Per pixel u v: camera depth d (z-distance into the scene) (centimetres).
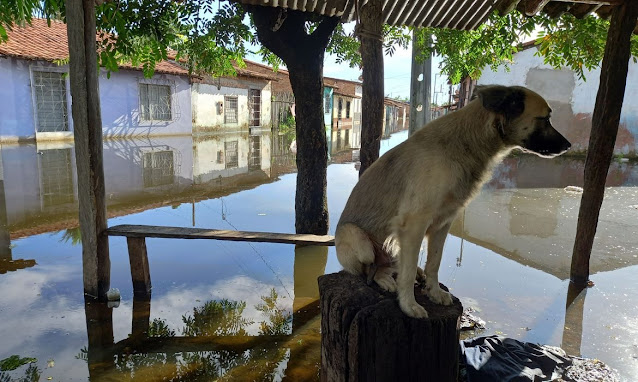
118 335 372
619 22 432
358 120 4769
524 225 712
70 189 905
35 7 559
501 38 761
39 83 1648
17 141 1598
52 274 487
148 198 850
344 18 587
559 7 521
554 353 324
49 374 312
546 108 262
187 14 645
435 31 875
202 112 2283
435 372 243
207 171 1177
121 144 1677
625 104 1440
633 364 324
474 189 267
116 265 524
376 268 281
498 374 296
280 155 1563
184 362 336
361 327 236
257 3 520
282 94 3091
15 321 386
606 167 446
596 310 412
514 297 441
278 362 338
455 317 243
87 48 402
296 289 472
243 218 717
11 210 743
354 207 298
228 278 498
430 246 281
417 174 250
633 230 670
